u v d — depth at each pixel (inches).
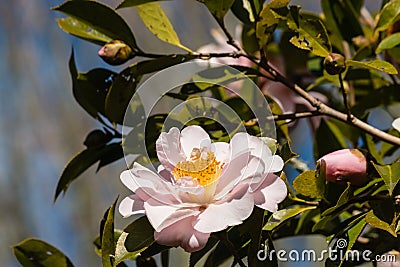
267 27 32.0
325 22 35.8
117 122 32.9
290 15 31.4
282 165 29.5
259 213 29.6
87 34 33.8
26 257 33.5
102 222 30.5
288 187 30.9
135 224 30.0
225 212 29.0
